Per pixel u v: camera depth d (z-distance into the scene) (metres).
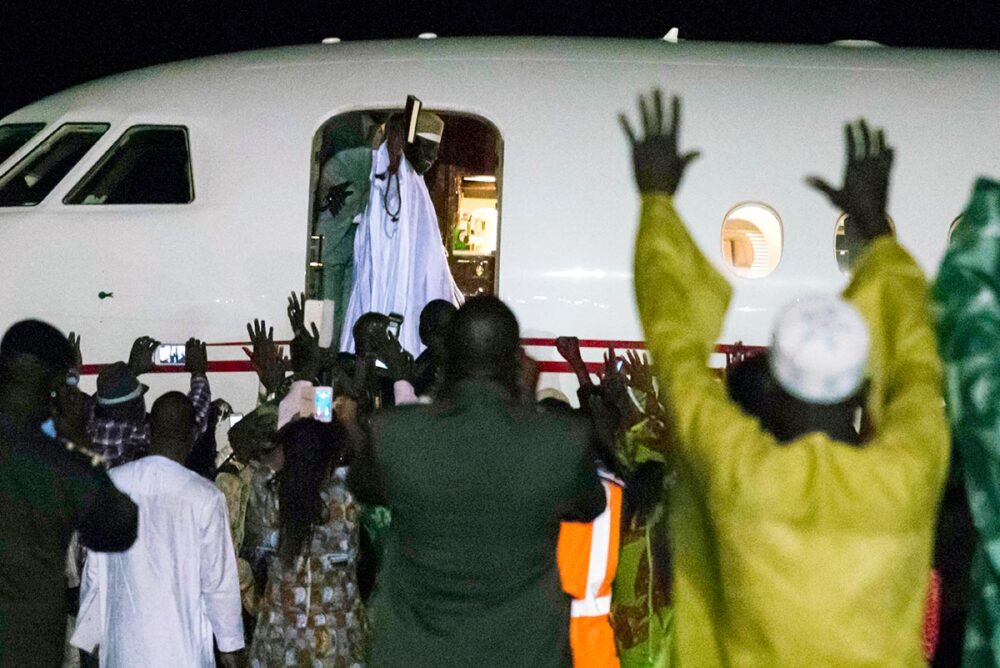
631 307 12.51
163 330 12.48
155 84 13.39
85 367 12.43
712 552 4.55
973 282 4.62
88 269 12.48
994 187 4.75
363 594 9.02
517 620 5.11
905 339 4.60
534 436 5.16
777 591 4.14
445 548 5.10
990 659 4.64
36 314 12.38
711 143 12.80
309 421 8.02
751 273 12.68
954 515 6.73
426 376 10.17
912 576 4.22
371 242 12.62
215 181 12.80
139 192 13.02
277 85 13.20
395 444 5.14
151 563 7.47
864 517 4.13
